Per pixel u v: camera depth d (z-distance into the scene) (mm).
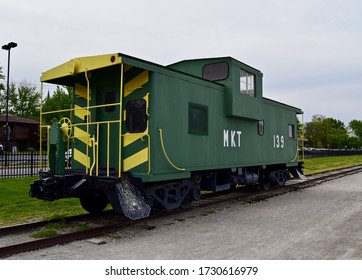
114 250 5375
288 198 10750
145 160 6930
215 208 8898
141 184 6855
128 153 7230
